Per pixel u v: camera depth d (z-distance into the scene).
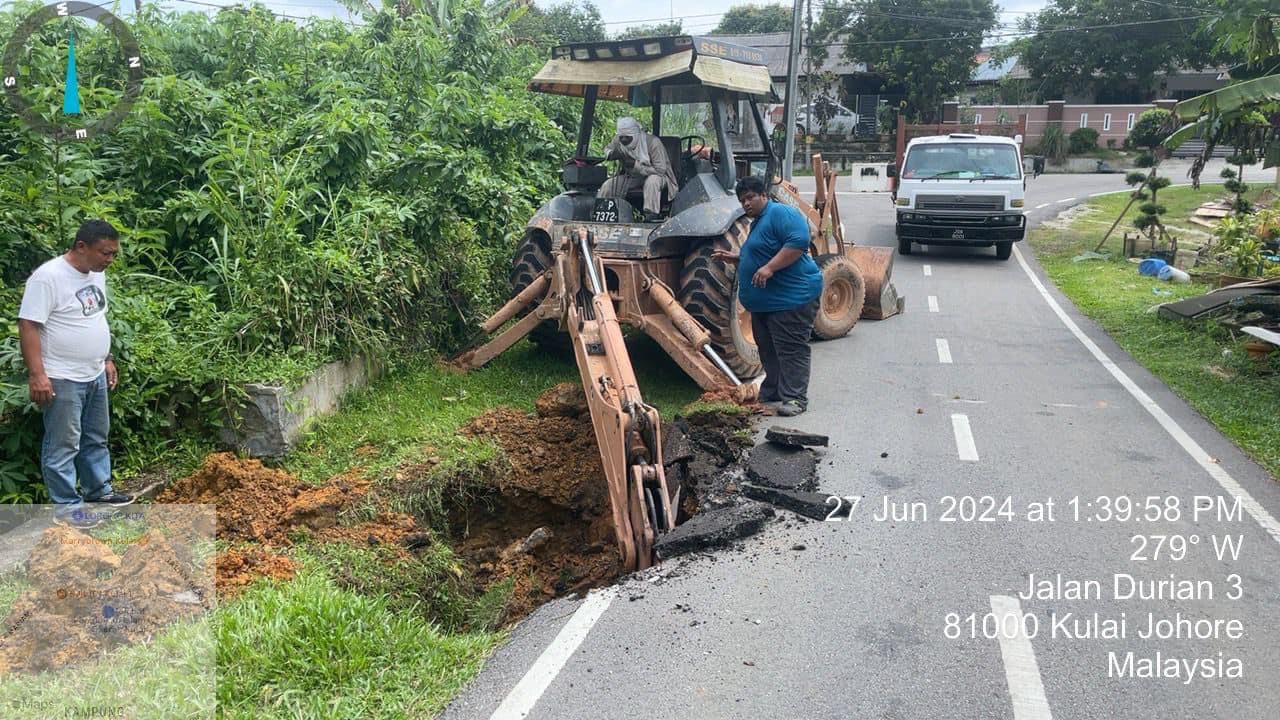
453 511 6.59
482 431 7.26
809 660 4.30
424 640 4.53
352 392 7.39
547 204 8.96
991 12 39.81
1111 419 7.86
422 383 8.01
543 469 6.97
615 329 6.25
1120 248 18.62
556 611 4.89
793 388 7.91
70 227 6.48
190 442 6.22
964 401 8.35
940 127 37.31
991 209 16.89
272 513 5.68
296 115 9.76
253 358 6.60
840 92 44.59
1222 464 6.80
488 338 8.91
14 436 5.48
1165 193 27.53
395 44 11.88
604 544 6.30
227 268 7.16
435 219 8.68
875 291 11.92
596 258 6.96
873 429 7.50
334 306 7.34
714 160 9.54
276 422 6.33
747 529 5.57
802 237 7.46
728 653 4.37
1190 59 39.50
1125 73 41.06
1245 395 8.51
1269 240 15.78
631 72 8.50
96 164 7.39
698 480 6.44
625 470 5.45
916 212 17.25
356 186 8.66
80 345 5.09
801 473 6.38
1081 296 13.87
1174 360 9.95
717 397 7.73
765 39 42.81
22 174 6.68
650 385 8.58
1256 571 5.16
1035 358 10.08
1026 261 17.59
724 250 8.21
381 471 6.34
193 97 8.30
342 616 4.40
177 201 7.38
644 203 8.36
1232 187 19.81
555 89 9.55
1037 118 40.53
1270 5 9.57
